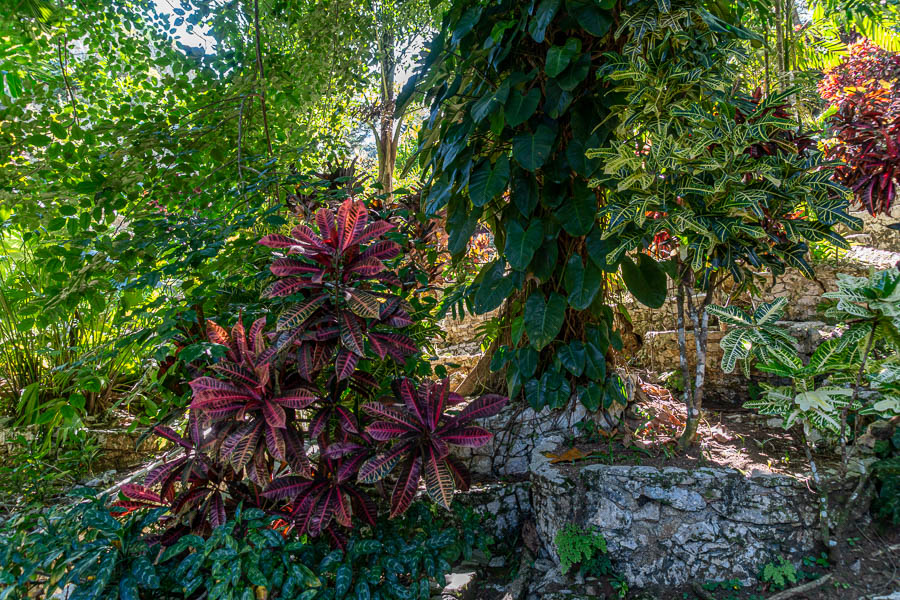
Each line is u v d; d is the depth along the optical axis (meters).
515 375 2.76
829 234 2.07
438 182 2.80
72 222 2.89
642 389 2.96
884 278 1.76
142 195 3.24
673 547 2.07
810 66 4.59
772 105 2.02
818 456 2.29
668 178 2.12
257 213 2.69
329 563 2.01
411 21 5.54
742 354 1.94
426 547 2.18
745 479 2.06
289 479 2.11
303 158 4.15
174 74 3.93
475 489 2.62
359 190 3.23
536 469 2.39
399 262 2.88
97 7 3.81
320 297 2.04
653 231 2.05
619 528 2.12
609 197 2.21
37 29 3.58
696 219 2.03
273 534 1.96
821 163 2.12
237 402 2.03
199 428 2.07
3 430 3.41
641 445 2.45
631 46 2.20
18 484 3.02
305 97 4.31
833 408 1.88
